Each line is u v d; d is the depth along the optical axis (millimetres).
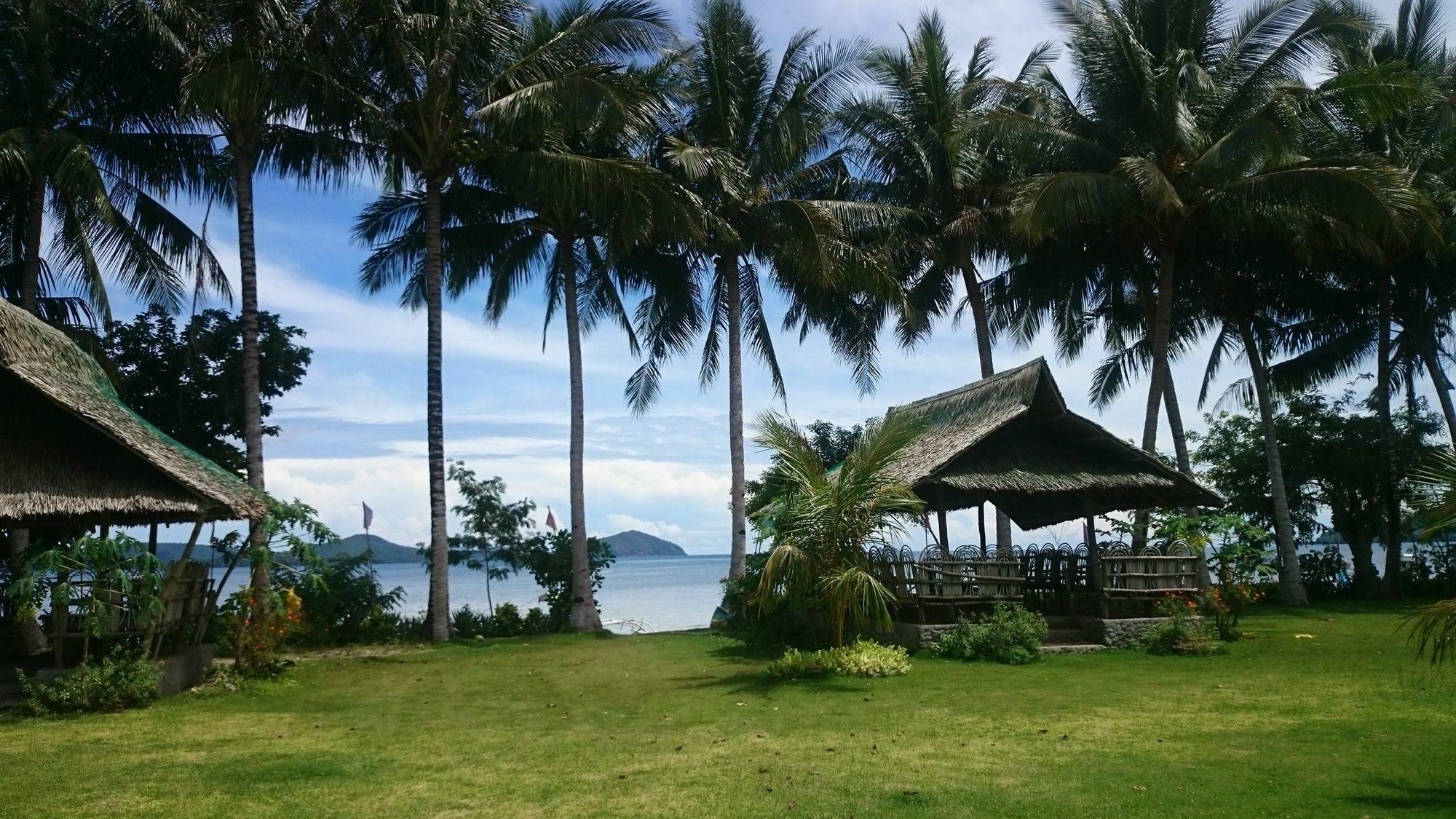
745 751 8867
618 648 19250
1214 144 21594
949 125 25781
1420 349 28062
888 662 13414
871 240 27219
